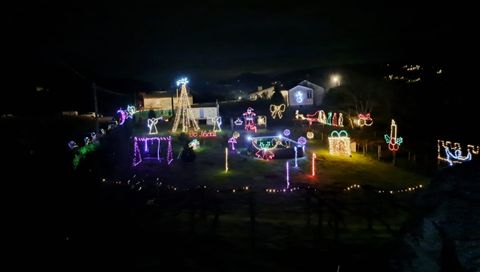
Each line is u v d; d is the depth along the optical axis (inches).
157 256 349.1
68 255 351.3
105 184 674.8
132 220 469.1
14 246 366.9
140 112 1734.7
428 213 188.5
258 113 1856.5
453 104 1162.6
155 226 444.8
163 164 896.9
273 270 316.5
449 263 167.3
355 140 1207.6
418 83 1366.9
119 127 1134.4
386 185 727.1
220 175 798.5
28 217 454.6
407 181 762.2
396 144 999.6
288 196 622.5
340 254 345.4
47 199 534.3
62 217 466.3
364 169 874.8
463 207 177.6
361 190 665.0
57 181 616.1
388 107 1417.3
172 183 725.3
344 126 1455.5
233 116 1798.7
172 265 328.2
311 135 1245.7
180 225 449.4
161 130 1462.8
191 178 769.6
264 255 350.0
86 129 1080.2
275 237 405.4
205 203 569.6
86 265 328.5
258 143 1060.5
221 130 1470.2
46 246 370.9
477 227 168.7
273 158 967.0
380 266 264.7
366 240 391.9
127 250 362.6
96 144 820.0
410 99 1350.9
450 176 198.7
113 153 897.5
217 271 316.5
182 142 1168.8
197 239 395.5
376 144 1142.3
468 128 1024.2
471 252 162.7
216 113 1763.0
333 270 310.7
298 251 359.6
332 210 537.6
